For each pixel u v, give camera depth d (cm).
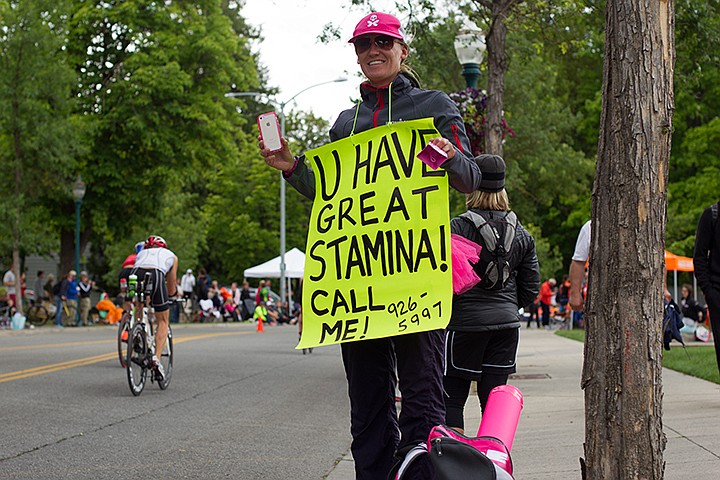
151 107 4225
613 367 439
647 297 435
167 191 4572
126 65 4181
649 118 438
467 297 695
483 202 709
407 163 476
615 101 443
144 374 1338
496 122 1475
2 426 1024
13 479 757
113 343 2497
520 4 1478
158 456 862
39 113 3628
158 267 1350
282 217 5097
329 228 488
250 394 1349
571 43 1653
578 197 5375
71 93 4181
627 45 441
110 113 4181
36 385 1414
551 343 2533
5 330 3397
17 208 3603
